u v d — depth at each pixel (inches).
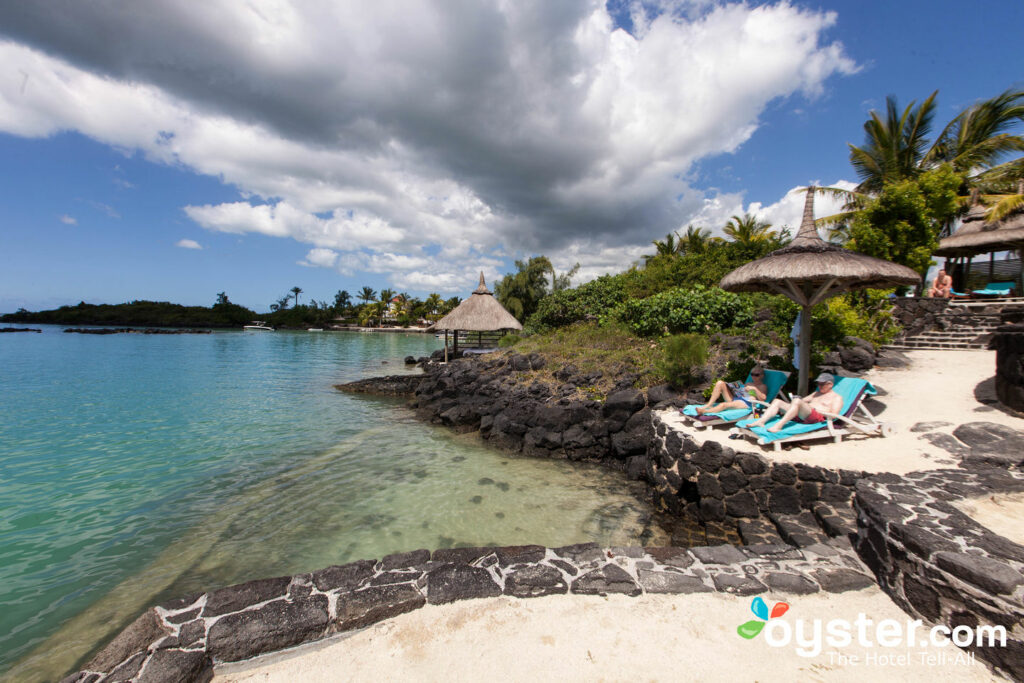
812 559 157.1
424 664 111.7
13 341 1888.5
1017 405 259.6
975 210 595.8
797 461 216.1
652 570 149.7
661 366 387.2
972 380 331.3
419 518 257.0
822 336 362.6
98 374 834.2
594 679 105.5
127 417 491.5
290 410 563.2
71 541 222.7
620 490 308.0
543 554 161.5
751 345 406.0
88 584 186.7
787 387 327.0
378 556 213.8
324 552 217.0
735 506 227.1
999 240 536.1
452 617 129.0
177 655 109.8
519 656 113.7
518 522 253.0
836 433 240.7
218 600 130.2
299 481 313.4
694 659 111.3
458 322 827.4
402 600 131.6
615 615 129.3
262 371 955.3
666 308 514.0
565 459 384.5
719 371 380.8
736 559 157.2
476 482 320.2
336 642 120.3
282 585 138.9
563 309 714.2
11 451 364.2
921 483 171.8
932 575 119.7
